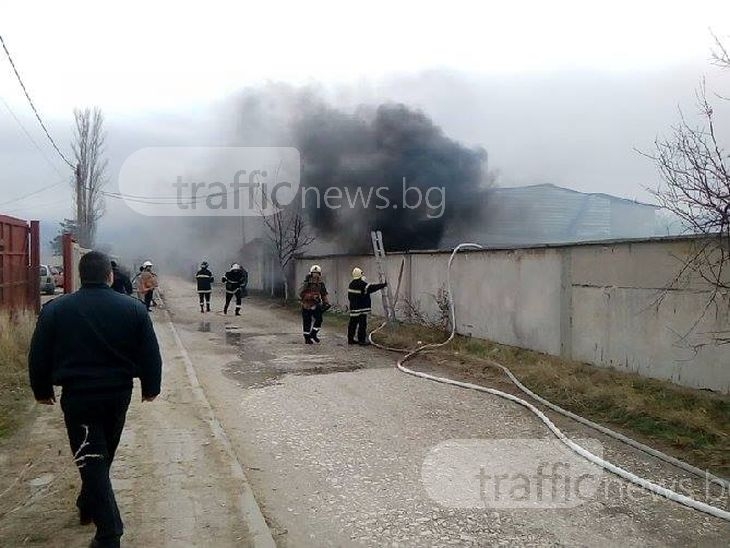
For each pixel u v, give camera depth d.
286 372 9.98
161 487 4.75
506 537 4.07
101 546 3.50
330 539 4.03
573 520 4.34
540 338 10.48
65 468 5.13
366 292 13.24
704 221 6.34
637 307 8.31
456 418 7.05
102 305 3.73
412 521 4.30
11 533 3.91
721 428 6.24
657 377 7.99
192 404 7.53
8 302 11.74
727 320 6.98
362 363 10.84
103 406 3.64
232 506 4.39
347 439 6.23
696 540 4.05
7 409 6.97
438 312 14.02
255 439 6.25
